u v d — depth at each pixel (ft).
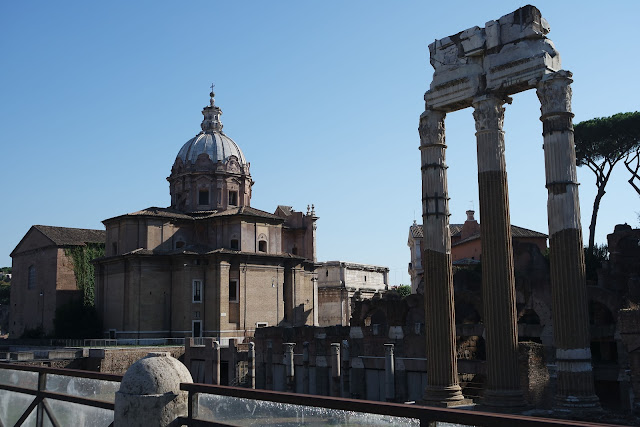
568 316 79.20
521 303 141.38
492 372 85.40
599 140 201.05
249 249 262.47
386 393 147.84
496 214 87.25
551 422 16.52
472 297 145.89
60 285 290.97
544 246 241.55
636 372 96.37
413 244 351.87
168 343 244.63
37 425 35.29
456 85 93.25
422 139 97.09
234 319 250.16
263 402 25.26
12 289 327.88
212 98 307.58
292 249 299.17
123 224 258.98
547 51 84.53
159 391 27.32
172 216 264.52
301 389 181.88
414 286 346.95
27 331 300.81
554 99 81.87
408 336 151.02
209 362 207.62
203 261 254.27
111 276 261.65
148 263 251.39
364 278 363.97
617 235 160.35
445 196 95.76
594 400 78.13
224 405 26.63
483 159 88.84
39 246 306.96
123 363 206.18
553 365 119.75
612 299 129.29
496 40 88.69
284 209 311.68
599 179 209.15
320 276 350.02
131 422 27.09
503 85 87.45
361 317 165.78
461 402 90.17
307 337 183.32
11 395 39.40
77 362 198.49
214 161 287.69
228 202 288.10
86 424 31.94
